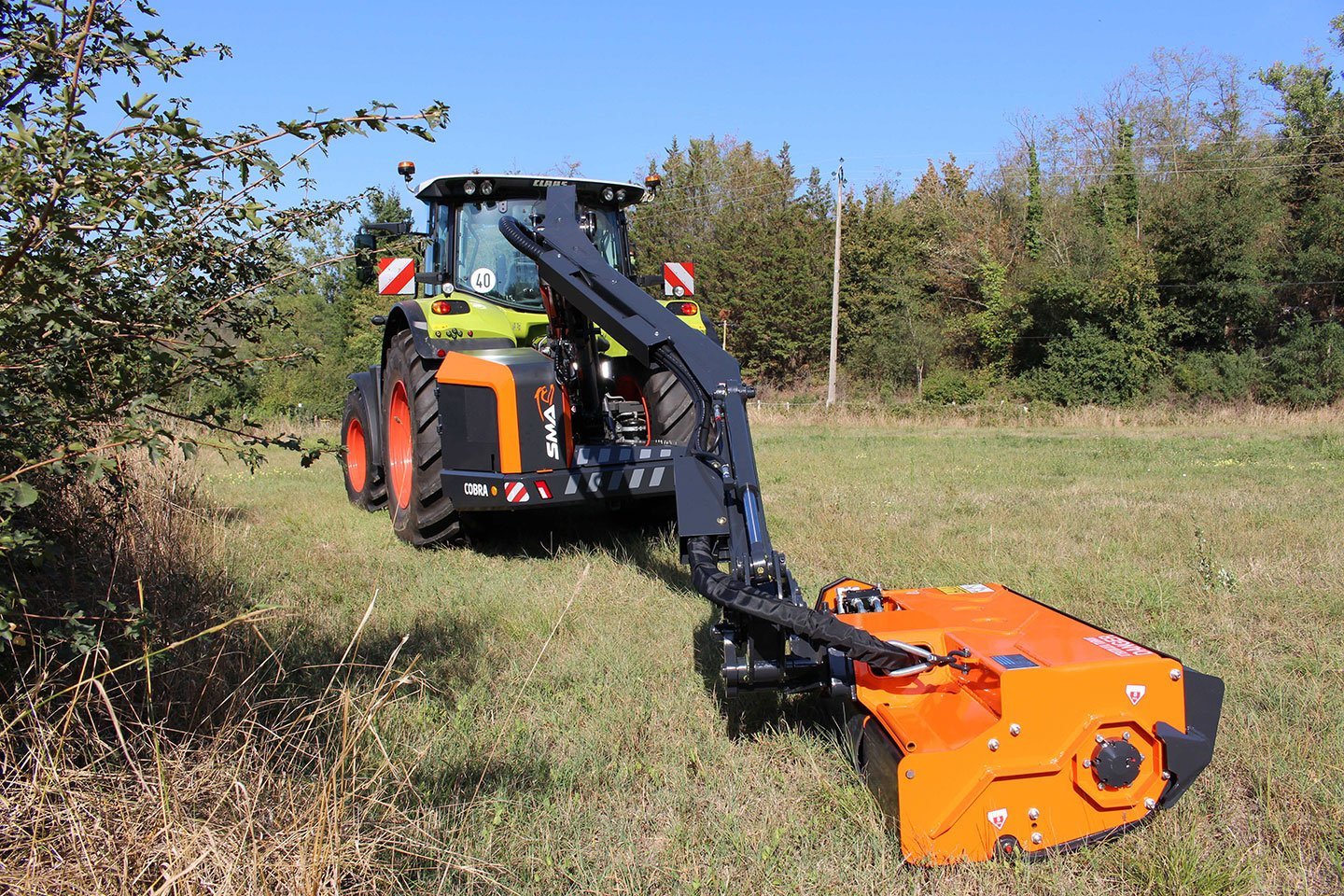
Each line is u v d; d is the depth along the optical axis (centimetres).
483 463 605
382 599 514
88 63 254
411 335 683
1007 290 3575
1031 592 515
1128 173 3622
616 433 659
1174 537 660
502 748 334
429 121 245
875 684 306
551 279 453
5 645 243
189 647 366
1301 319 2853
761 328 3794
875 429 2322
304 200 276
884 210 3953
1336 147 3078
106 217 218
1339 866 259
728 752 333
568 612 484
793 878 257
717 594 310
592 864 268
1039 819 262
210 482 959
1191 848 261
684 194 4672
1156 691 266
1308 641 433
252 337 281
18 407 239
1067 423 2494
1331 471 1105
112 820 240
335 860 226
